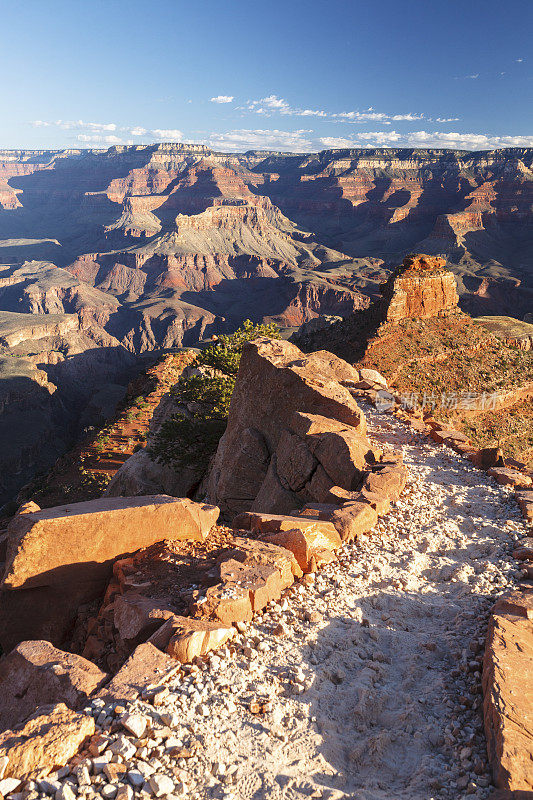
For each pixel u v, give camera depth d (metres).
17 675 8.16
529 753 6.33
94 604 11.95
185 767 6.20
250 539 12.41
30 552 11.12
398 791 6.33
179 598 10.09
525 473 20.28
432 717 7.67
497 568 12.63
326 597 10.72
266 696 7.57
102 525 11.70
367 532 14.30
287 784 6.09
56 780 5.74
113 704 6.93
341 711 7.67
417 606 10.98
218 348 38.34
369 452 18.53
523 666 7.89
